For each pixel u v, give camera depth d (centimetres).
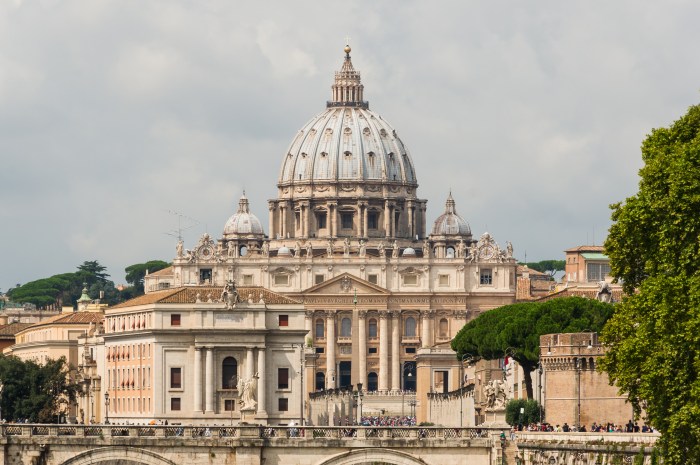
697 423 19575
